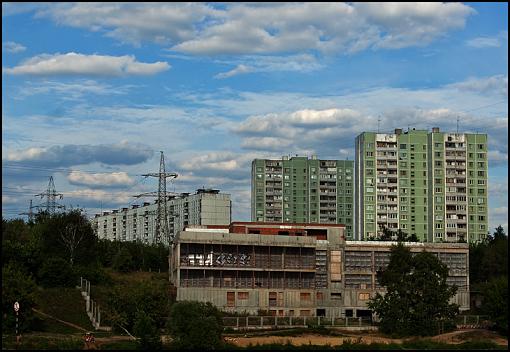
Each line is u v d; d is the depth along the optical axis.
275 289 139.00
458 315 124.31
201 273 135.62
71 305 122.06
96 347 84.69
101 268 148.00
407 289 115.88
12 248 132.12
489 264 144.25
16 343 85.81
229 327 114.94
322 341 100.56
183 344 84.44
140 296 111.19
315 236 149.50
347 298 143.38
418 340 97.56
